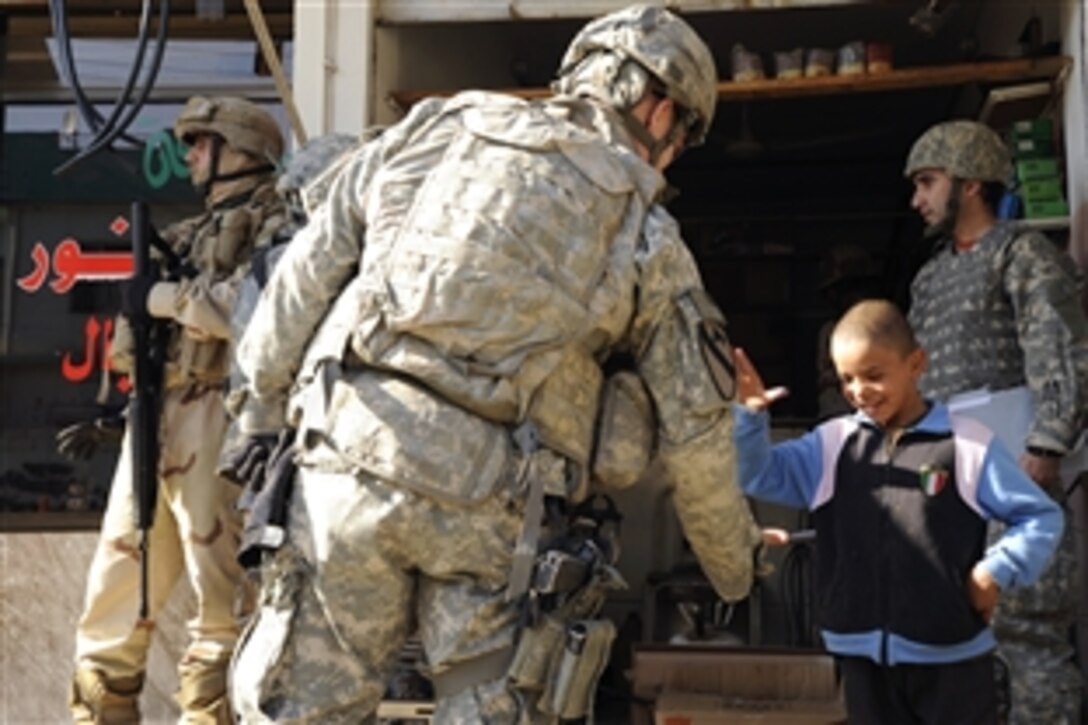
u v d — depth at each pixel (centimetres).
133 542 412
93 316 616
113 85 626
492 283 248
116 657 412
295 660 250
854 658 322
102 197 621
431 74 597
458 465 244
